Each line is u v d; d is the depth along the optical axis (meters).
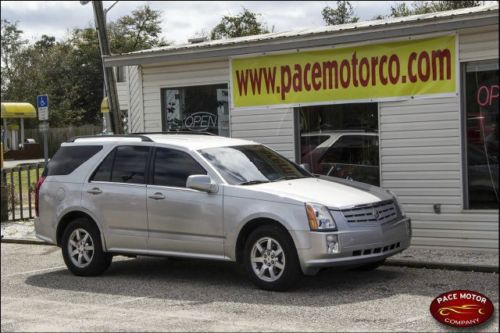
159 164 8.98
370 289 8.04
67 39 60.75
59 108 56.00
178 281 9.02
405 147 10.59
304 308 7.22
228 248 8.25
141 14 47.75
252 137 12.22
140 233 8.96
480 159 10.04
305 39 10.87
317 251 7.60
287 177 8.93
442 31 9.94
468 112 10.12
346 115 11.30
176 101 13.30
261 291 8.08
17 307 7.81
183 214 8.57
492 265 8.88
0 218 15.72
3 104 42.12
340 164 11.39
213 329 6.52
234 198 8.20
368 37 10.30
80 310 7.55
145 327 6.68
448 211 10.22
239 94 12.30
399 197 10.65
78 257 9.59
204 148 8.89
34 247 12.86
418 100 10.44
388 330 6.30
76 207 9.49
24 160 42.12
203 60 12.74
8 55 56.72
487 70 9.95
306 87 11.54
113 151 9.47
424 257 9.64
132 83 14.69
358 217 7.84
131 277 9.42
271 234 7.89
